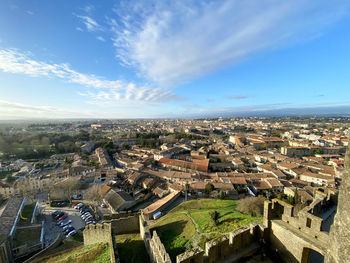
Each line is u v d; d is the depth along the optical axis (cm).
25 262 3331
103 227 2838
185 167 9544
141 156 12244
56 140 15138
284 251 1648
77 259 2516
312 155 12675
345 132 19150
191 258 1360
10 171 10369
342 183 877
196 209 4881
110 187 6981
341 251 860
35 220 5338
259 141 15425
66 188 6831
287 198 5562
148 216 4972
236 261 1658
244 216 3844
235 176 7931
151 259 2375
